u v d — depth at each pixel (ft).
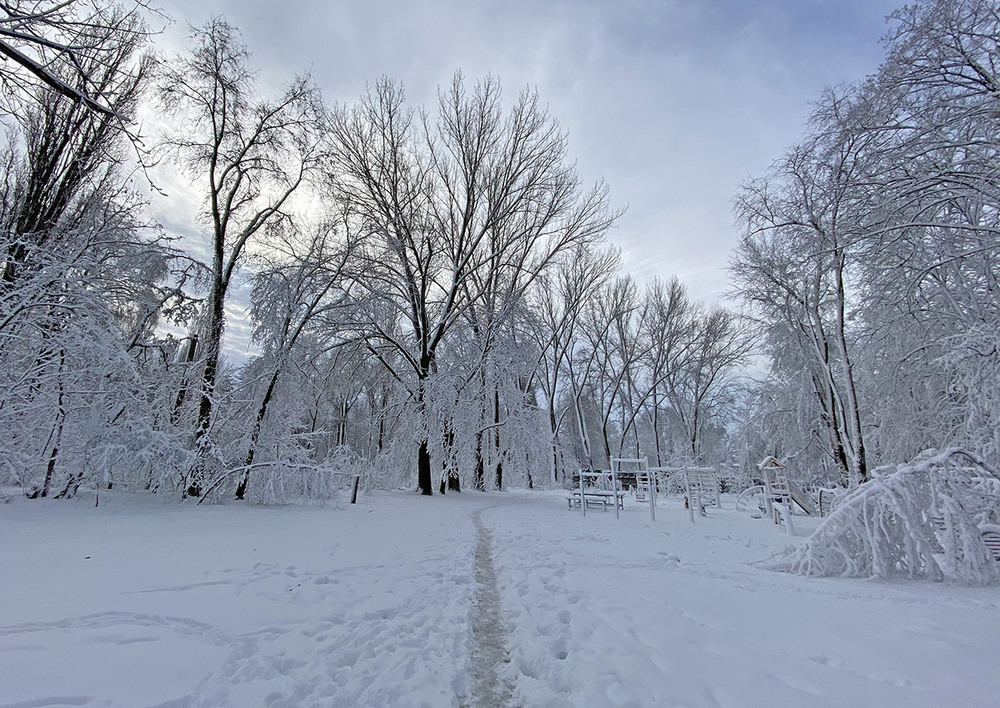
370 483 59.26
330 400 71.00
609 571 18.06
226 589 13.98
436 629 11.60
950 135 26.61
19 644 9.55
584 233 76.38
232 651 9.74
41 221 37.14
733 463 76.79
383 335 60.03
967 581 16.02
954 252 28.89
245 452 39.55
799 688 8.42
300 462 40.52
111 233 40.06
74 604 12.04
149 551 18.39
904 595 14.79
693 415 115.34
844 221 31.63
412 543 23.04
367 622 11.88
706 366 115.14
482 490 68.44
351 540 23.02
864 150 28.60
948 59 25.17
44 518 24.64
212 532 23.30
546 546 23.38
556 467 96.07
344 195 58.34
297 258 46.78
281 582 15.05
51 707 7.29
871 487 17.99
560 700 8.29
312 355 50.70
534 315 72.13
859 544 17.81
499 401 65.10
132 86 30.86
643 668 9.25
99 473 30.30
